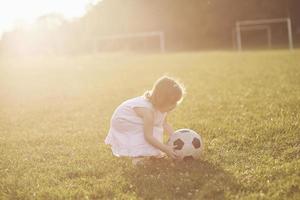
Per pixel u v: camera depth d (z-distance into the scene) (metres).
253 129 6.43
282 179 4.39
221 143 5.85
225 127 6.69
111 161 5.30
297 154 5.25
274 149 5.50
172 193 4.20
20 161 5.46
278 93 9.63
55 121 8.17
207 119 7.45
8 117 8.84
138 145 5.11
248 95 9.70
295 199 3.94
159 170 4.84
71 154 5.69
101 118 8.18
